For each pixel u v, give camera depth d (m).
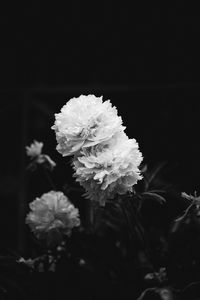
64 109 1.02
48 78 2.35
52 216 1.23
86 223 1.36
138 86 2.06
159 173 1.39
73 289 1.17
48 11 2.33
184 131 2.07
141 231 1.19
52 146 2.09
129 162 0.97
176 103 2.08
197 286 1.15
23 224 1.85
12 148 2.22
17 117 2.20
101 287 1.18
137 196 1.11
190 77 2.23
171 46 2.25
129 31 2.29
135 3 2.28
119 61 2.30
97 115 0.99
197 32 2.23
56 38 2.34
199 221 1.25
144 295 1.13
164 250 1.23
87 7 2.32
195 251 1.20
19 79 2.36
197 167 2.04
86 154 0.98
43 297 1.15
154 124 2.10
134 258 1.23
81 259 1.23
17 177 2.22
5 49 2.36
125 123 2.11
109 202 1.12
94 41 2.32
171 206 1.47
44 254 1.25
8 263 1.17
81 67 2.33
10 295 1.15
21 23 2.35
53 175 1.97
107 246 1.23
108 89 2.03
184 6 2.23
